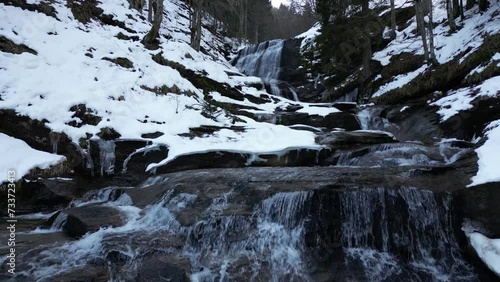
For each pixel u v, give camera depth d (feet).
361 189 16.88
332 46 56.29
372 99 47.03
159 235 15.81
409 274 14.47
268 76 69.05
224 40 103.19
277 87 61.11
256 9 127.95
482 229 15.03
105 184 23.91
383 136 30.81
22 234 16.66
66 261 13.58
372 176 19.31
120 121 27.17
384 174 19.76
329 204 16.52
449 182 17.61
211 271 13.91
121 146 25.52
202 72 43.14
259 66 73.05
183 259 14.40
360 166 24.54
